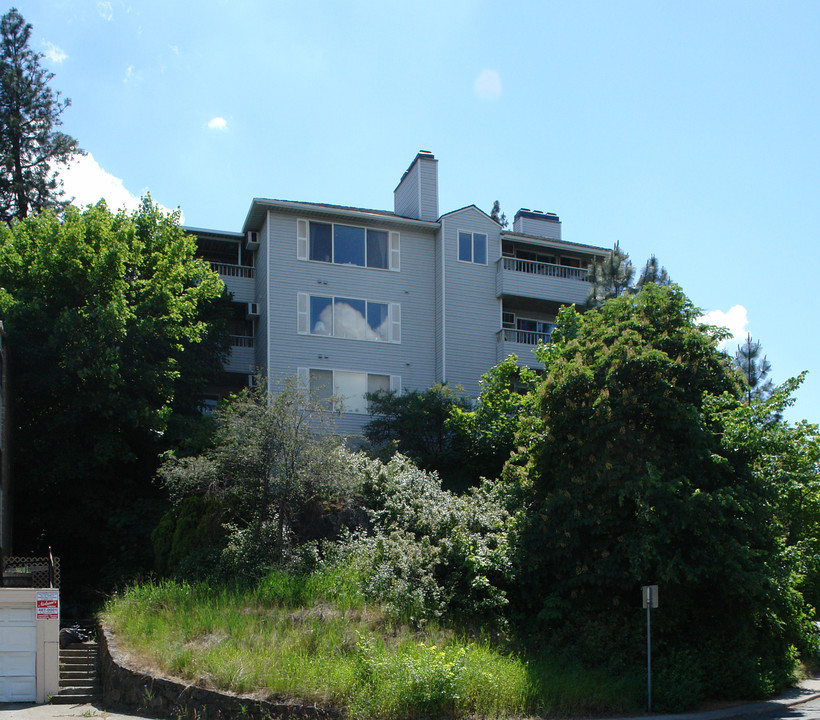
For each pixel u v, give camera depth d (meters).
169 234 26.30
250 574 16.22
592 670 14.13
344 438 19.64
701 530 14.59
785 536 16.92
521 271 32.56
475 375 31.09
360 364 29.67
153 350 23.58
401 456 21.56
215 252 32.34
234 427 17.78
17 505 22.30
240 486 17.64
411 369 30.55
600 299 28.64
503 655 13.98
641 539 14.55
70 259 21.91
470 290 31.69
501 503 18.20
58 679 14.15
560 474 16.38
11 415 20.92
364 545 17.09
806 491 17.61
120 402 21.05
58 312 22.05
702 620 16.00
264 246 29.67
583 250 34.66
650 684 13.27
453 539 16.52
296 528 18.14
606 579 15.21
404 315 30.86
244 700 11.15
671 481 14.59
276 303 28.84
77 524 21.44
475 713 11.70
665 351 16.62
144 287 24.41
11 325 20.67
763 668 16.06
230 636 13.12
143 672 12.51
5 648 14.02
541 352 21.45
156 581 18.16
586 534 15.82
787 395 15.48
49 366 21.17
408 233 31.62
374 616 14.37
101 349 20.81
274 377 28.06
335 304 29.75
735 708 13.82
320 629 13.34
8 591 14.18
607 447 15.45
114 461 22.39
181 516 18.81
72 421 20.94
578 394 16.42
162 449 22.89
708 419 15.90
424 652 12.42
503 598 15.43
